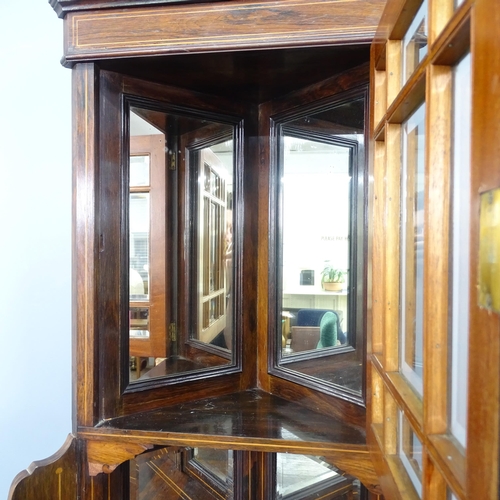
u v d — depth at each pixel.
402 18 0.49
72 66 0.73
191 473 0.95
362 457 0.65
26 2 0.98
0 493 1.02
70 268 1.01
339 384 0.76
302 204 0.84
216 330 0.90
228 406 0.82
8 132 0.99
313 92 0.81
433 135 0.38
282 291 0.87
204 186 0.90
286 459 0.93
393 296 0.53
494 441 0.26
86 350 0.72
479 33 0.28
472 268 0.29
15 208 1.00
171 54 0.68
